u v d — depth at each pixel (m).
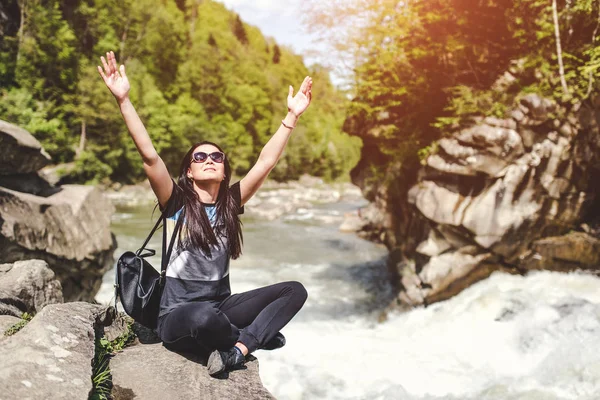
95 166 33.00
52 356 2.12
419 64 8.59
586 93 6.96
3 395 1.77
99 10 39.09
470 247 7.94
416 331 7.47
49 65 32.94
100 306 2.76
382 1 8.03
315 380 5.85
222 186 2.52
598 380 5.07
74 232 7.78
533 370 5.66
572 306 6.48
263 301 2.49
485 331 6.76
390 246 10.98
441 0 7.90
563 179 7.48
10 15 31.52
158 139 40.72
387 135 9.12
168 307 2.40
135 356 2.49
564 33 7.38
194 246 2.38
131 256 2.48
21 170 7.85
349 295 10.10
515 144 7.30
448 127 7.91
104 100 33.81
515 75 7.81
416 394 5.45
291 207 27.66
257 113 63.62
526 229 7.61
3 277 3.48
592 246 7.36
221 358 2.30
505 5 7.87
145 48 46.38
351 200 37.09
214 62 55.09
